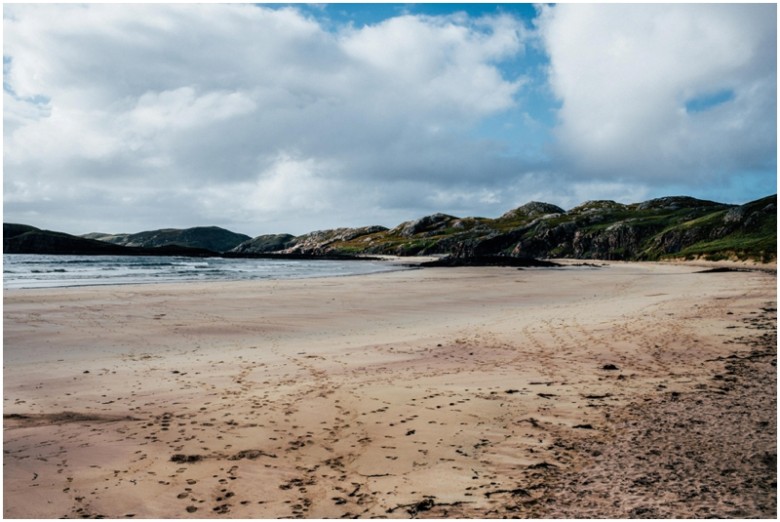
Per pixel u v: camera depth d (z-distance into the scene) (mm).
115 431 6711
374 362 10891
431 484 5012
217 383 9203
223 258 114812
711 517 4117
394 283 35125
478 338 13500
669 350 10969
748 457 5344
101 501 4762
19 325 15227
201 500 4777
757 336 11914
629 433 6199
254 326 16234
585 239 109125
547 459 5531
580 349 11531
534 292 28391
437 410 7418
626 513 4234
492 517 4273
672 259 75062
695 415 6750
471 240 130250
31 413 7496
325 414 7352
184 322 16766
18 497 4836
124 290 26641
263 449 6062
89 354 11906
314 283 34406
